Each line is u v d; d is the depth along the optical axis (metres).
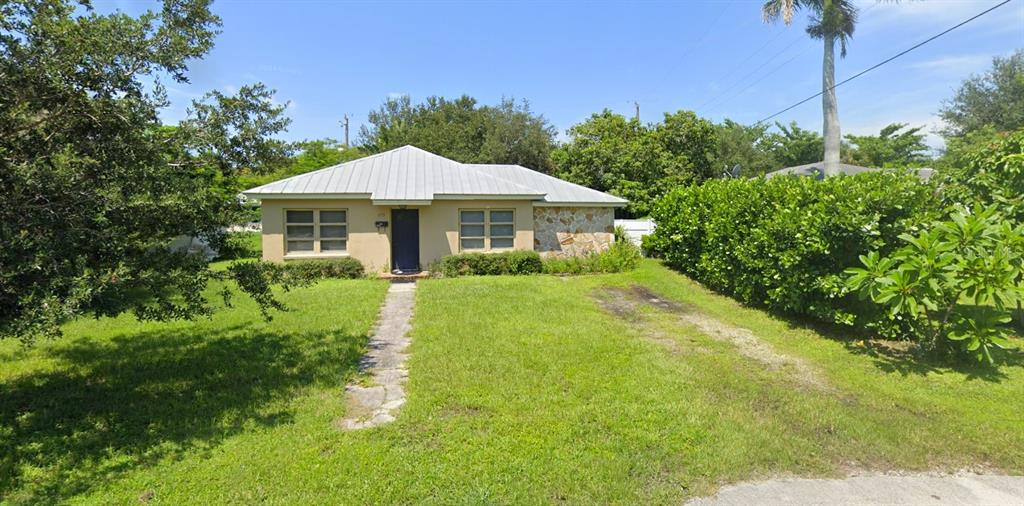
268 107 4.92
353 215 12.99
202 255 4.70
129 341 6.45
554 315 7.93
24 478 3.22
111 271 3.82
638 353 5.97
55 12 3.84
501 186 14.01
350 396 4.66
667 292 10.41
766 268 8.29
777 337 6.93
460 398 4.48
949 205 6.96
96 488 3.10
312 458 3.44
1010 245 5.38
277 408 4.32
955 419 4.23
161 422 4.04
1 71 3.43
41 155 3.72
